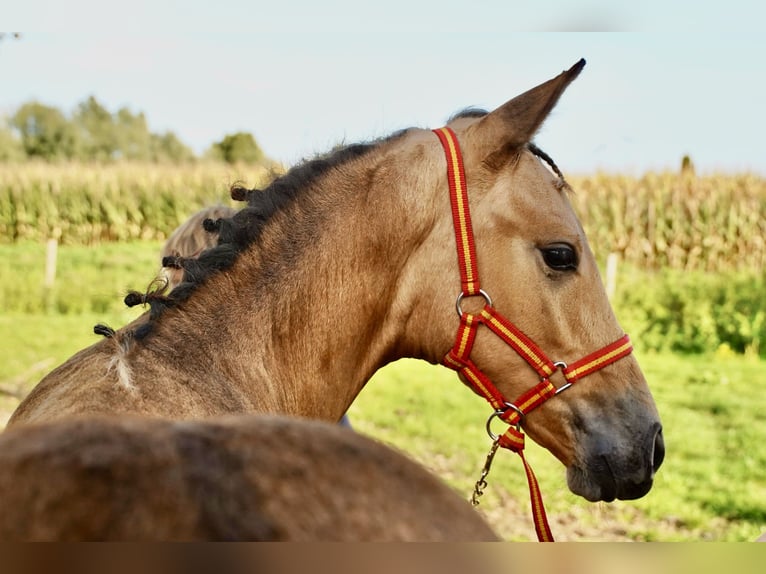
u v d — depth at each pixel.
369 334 2.58
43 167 22.70
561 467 7.60
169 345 2.17
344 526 0.93
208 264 2.36
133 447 0.92
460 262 2.53
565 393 2.55
